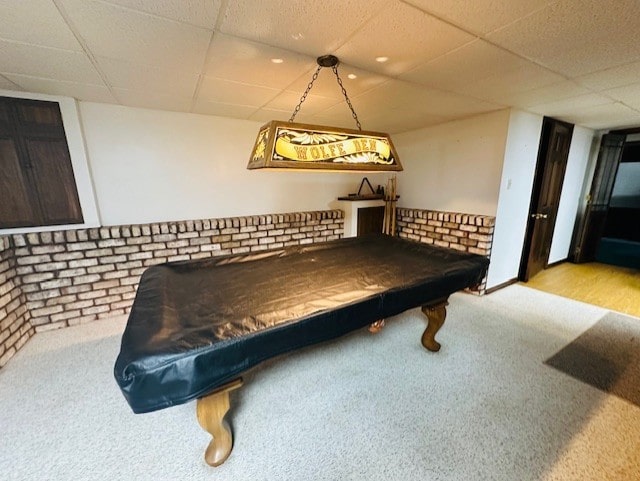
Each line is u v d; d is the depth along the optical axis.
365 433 1.56
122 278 2.90
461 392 1.84
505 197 3.21
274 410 1.71
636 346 2.36
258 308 1.45
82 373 2.05
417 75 2.06
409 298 1.73
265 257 2.37
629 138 4.30
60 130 2.57
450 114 3.21
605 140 4.18
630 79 2.12
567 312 2.96
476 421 1.62
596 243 4.71
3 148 2.39
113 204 2.96
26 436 1.55
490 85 2.28
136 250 2.93
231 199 3.61
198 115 3.24
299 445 1.49
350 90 2.39
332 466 1.38
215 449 1.38
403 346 2.35
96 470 1.37
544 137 3.45
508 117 2.95
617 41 1.55
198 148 3.30
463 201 3.51
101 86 2.29
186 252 3.20
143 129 2.99
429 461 1.40
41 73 2.01
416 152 4.08
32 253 2.49
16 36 1.50
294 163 1.66
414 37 1.54
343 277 1.90
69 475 1.35
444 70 1.97
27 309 2.51
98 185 2.86
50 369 2.09
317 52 1.71
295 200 4.11
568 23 1.38
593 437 1.51
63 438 1.54
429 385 1.91
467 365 2.11
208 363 1.11
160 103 2.79
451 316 2.87
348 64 1.88
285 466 1.39
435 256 2.38
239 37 1.54
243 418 1.66
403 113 3.16
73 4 1.23
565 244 4.66
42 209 2.59
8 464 1.40
